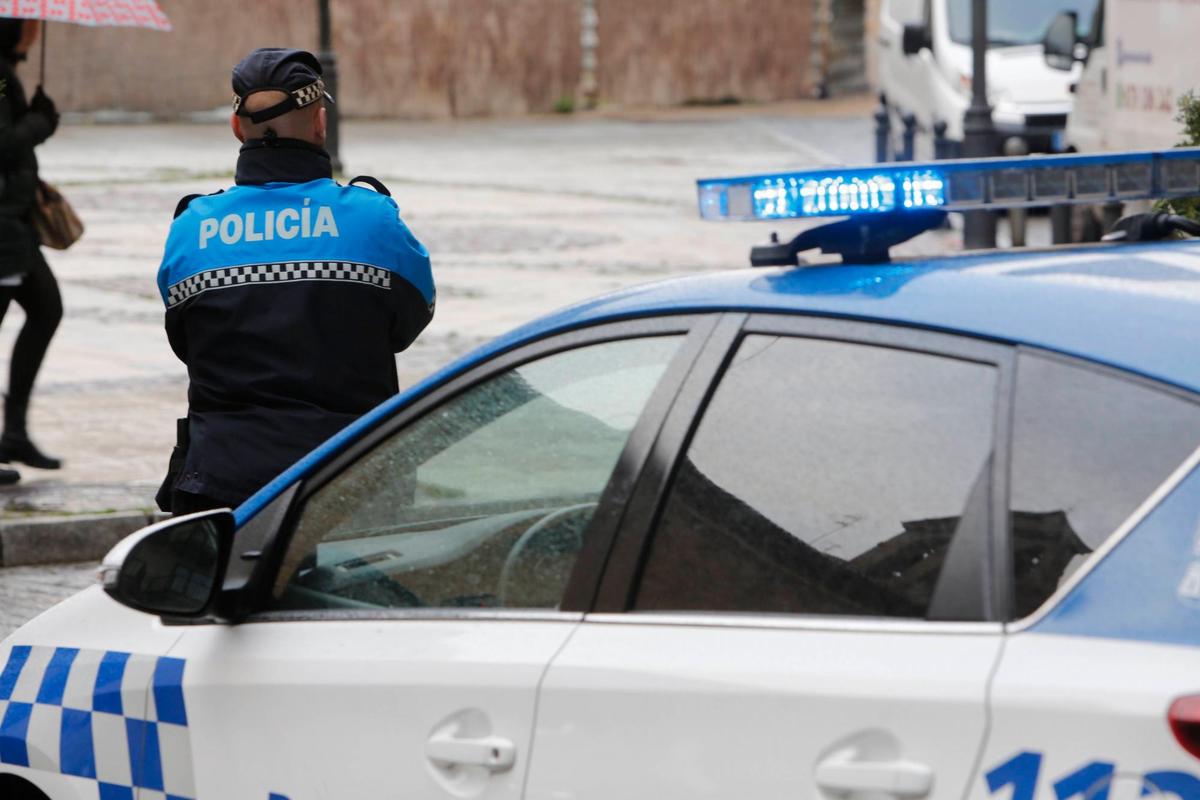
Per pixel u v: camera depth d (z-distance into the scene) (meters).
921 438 6.26
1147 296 6.31
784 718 6.07
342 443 7.95
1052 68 46.78
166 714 7.86
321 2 59.22
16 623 17.06
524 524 7.22
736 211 7.02
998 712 5.61
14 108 20.27
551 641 6.81
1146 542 5.63
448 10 96.25
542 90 99.44
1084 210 37.16
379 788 7.09
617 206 54.47
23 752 8.41
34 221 20.69
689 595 6.61
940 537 6.07
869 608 6.16
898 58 53.38
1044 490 5.89
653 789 6.33
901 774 5.75
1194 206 14.31
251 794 7.52
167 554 7.81
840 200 6.99
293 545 7.94
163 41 88.62
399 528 7.64
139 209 52.19
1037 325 6.21
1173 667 5.39
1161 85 28.02
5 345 31.30
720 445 6.72
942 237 44.03
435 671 6.99
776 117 95.19
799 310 6.73
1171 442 5.73
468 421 7.60
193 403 10.48
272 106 10.36
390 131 86.94
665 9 102.62
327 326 10.25
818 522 6.39
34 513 19.62
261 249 10.28
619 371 7.15
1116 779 5.35
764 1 105.38
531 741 6.67
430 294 10.70
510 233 47.75
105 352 30.58
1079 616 5.65
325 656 7.37
